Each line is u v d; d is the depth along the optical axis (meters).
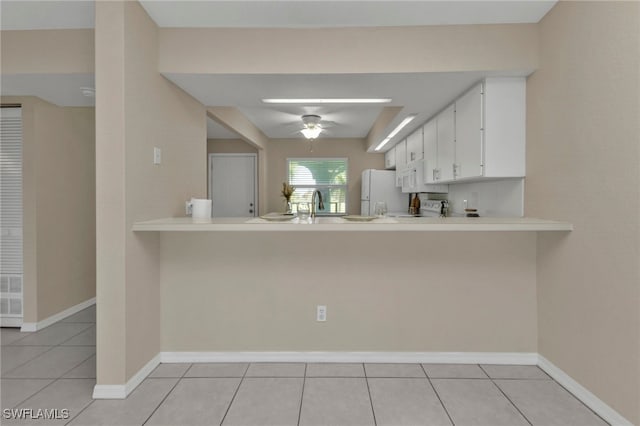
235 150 6.58
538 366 2.44
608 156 1.77
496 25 2.32
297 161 6.49
